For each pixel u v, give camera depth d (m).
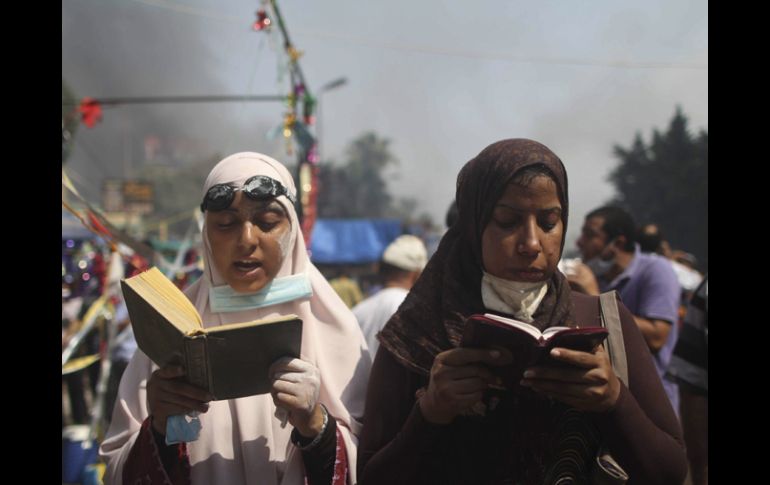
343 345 2.75
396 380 2.40
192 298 2.78
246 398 2.64
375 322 4.76
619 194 20.91
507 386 2.16
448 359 2.14
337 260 22.31
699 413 4.50
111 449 2.63
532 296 2.30
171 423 2.34
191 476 2.54
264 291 2.66
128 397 2.67
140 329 2.30
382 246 22.83
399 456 2.23
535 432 2.28
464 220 2.35
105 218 4.79
